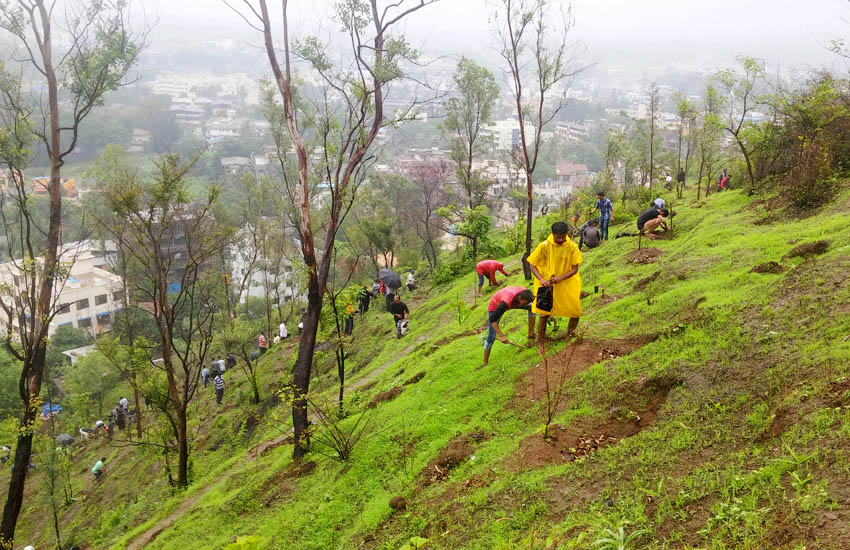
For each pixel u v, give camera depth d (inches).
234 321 851.4
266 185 1259.2
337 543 260.5
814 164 524.1
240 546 177.6
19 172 518.3
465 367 387.5
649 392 255.6
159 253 524.4
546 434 249.6
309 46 360.8
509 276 744.3
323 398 380.5
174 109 5787.4
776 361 226.5
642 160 1211.2
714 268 390.9
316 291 385.7
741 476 172.1
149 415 1015.0
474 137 1081.4
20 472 527.8
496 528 202.8
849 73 639.1
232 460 546.0
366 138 387.2
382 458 315.9
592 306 421.7
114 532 556.7
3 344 538.3
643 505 180.9
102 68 531.2
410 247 1457.9
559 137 4904.0
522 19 511.5
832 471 155.5
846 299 243.6
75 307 1924.2
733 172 885.2
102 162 677.9
